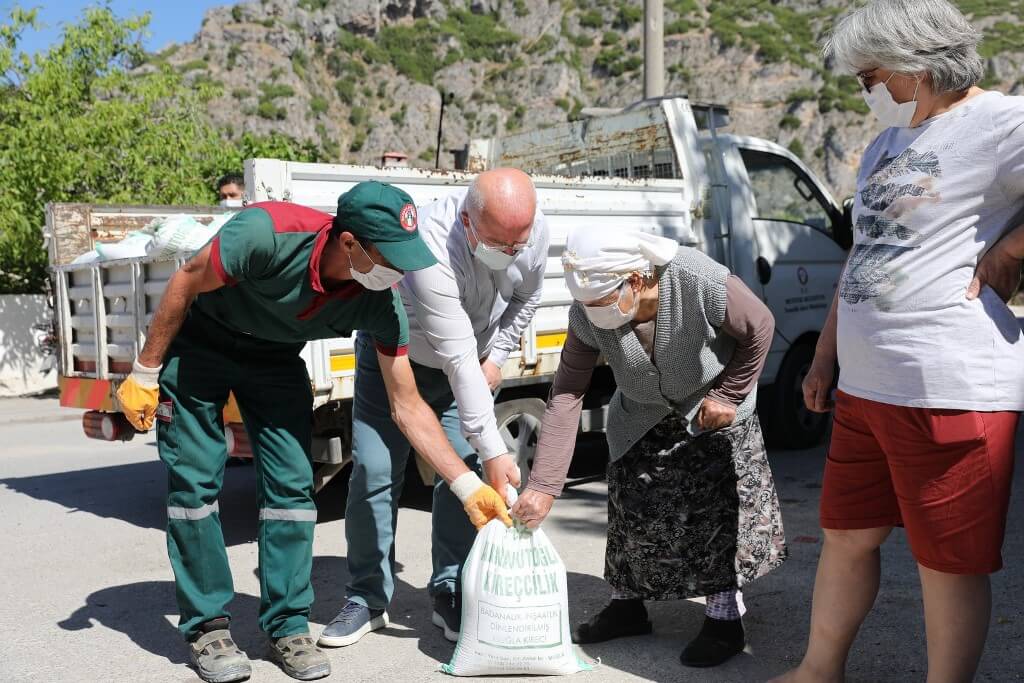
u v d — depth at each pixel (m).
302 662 3.15
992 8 83.69
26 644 3.55
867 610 2.76
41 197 12.75
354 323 3.12
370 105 106.00
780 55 103.50
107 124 13.20
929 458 2.39
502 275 3.46
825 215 7.82
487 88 107.69
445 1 116.50
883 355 2.44
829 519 2.72
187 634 3.20
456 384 3.20
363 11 113.31
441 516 3.51
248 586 4.22
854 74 2.50
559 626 3.07
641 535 3.22
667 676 3.08
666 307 3.00
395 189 2.84
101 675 3.24
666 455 3.18
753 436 3.26
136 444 8.60
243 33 106.25
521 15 115.12
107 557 4.76
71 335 5.82
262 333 3.14
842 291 2.59
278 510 3.22
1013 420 2.36
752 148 7.30
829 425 7.58
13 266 13.30
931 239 2.37
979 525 2.36
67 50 13.48
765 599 3.81
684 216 6.70
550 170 8.07
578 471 6.64
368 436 3.45
